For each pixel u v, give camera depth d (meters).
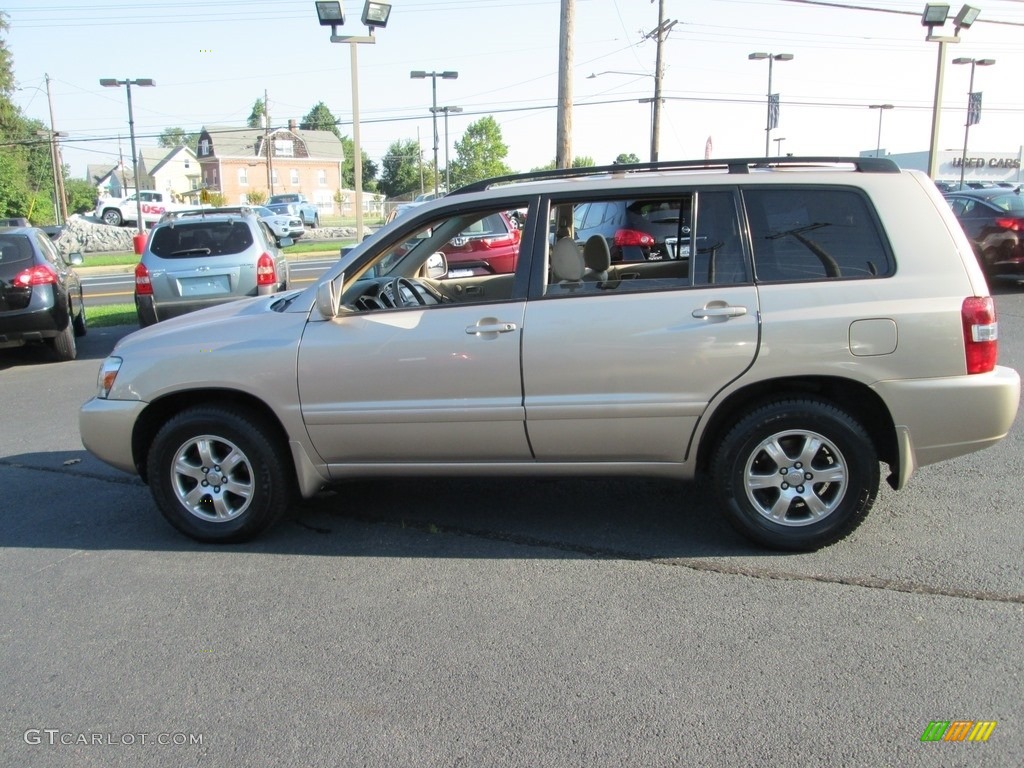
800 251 4.38
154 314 10.99
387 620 3.97
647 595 4.12
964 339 4.22
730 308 4.32
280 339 4.73
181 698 3.40
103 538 5.11
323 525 5.19
